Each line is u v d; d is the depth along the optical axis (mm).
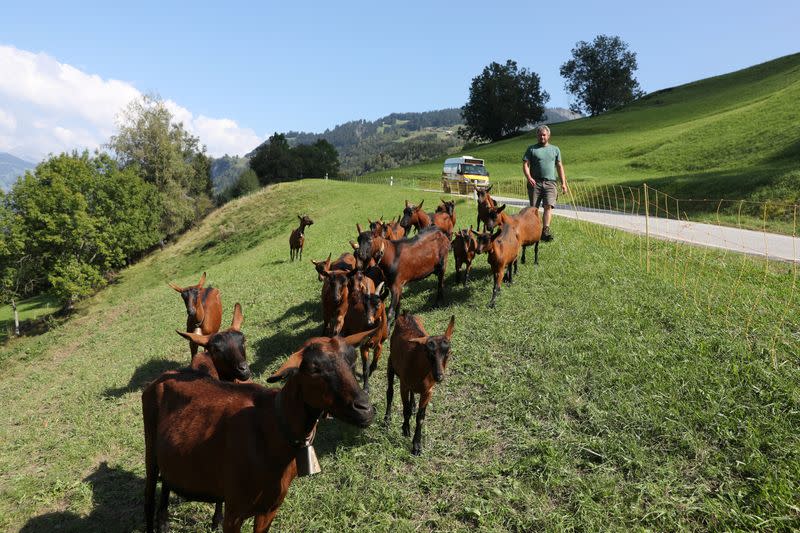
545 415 6277
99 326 21797
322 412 3549
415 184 56906
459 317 10125
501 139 118000
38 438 9102
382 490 5367
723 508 4379
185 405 4215
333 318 8312
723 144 37438
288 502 5367
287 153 96625
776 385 5828
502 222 12133
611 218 20453
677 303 8859
